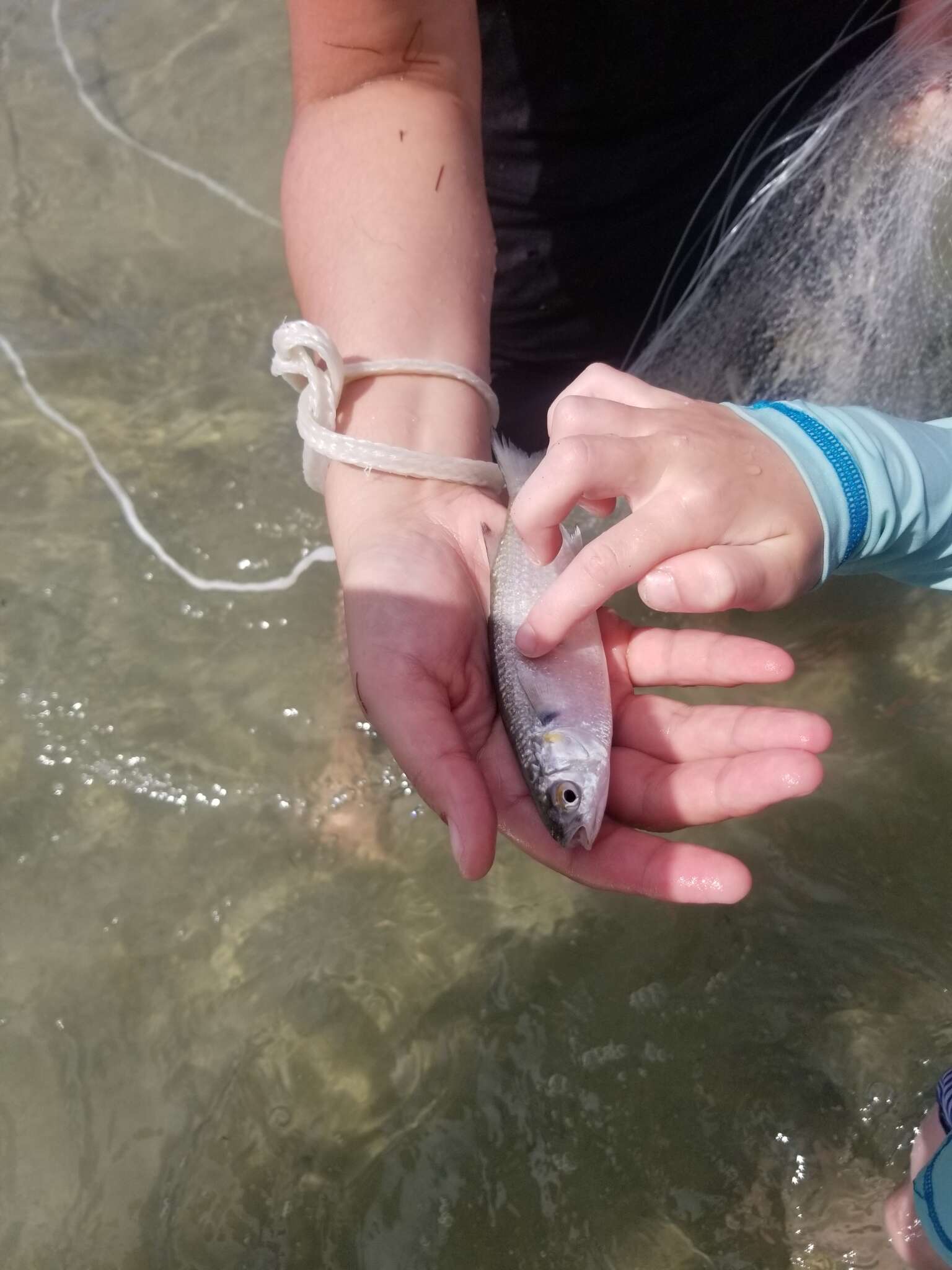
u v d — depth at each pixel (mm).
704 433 386
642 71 522
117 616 591
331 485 468
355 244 484
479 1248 424
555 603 374
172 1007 483
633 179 543
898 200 504
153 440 652
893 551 418
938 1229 383
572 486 369
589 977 480
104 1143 453
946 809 507
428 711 376
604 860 376
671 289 567
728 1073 453
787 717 377
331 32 490
